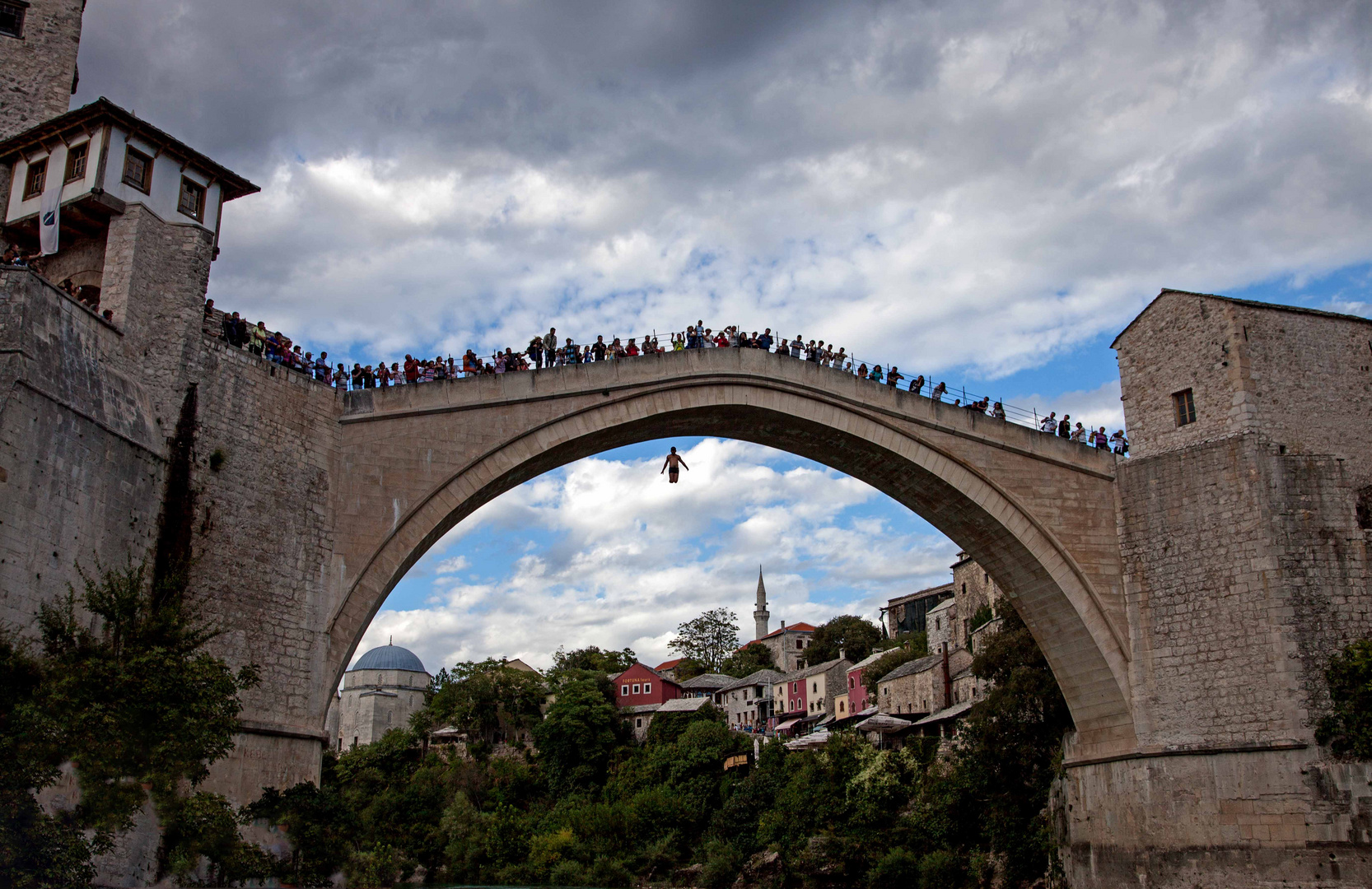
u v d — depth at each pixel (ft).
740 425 137.39
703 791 249.14
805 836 195.72
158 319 95.76
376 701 382.42
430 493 111.96
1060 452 136.26
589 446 126.31
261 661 97.04
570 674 350.64
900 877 169.07
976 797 172.55
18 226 101.40
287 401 104.94
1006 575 140.56
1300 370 127.03
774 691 366.22
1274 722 115.75
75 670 70.95
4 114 109.81
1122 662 129.80
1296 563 119.24
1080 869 134.21
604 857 229.66
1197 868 118.11
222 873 82.69
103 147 96.48
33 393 78.28
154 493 91.40
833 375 134.21
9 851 63.41
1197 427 128.67
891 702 276.21
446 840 253.85
